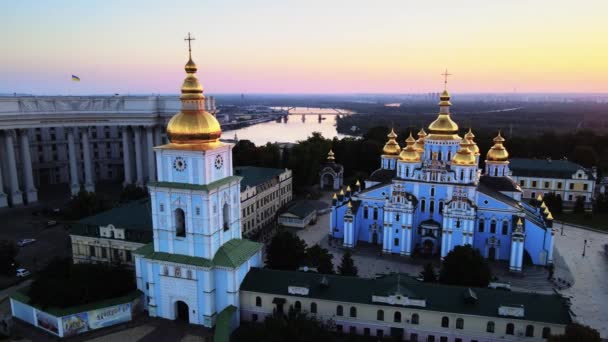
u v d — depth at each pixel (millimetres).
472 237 105688
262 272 76625
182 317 76688
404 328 70438
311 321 64500
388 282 73312
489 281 78688
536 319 65500
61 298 72938
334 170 187875
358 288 72688
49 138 178375
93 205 128875
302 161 177250
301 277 75188
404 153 114375
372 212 120125
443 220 106812
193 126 69188
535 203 131750
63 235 119438
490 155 125812
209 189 69000
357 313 71625
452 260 80812
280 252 86312
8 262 95750
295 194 174875
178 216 74250
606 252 112812
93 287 75438
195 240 71812
